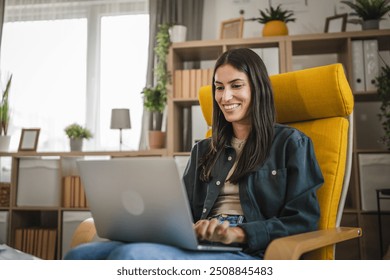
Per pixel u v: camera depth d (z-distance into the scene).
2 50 3.23
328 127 1.13
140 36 3.13
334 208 1.05
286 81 1.20
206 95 1.42
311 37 2.40
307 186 0.99
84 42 3.19
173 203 0.75
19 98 3.18
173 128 2.54
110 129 3.05
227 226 0.84
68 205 2.63
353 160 2.30
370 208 2.23
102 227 0.93
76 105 3.14
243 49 1.13
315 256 0.98
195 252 0.83
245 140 1.16
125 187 0.82
